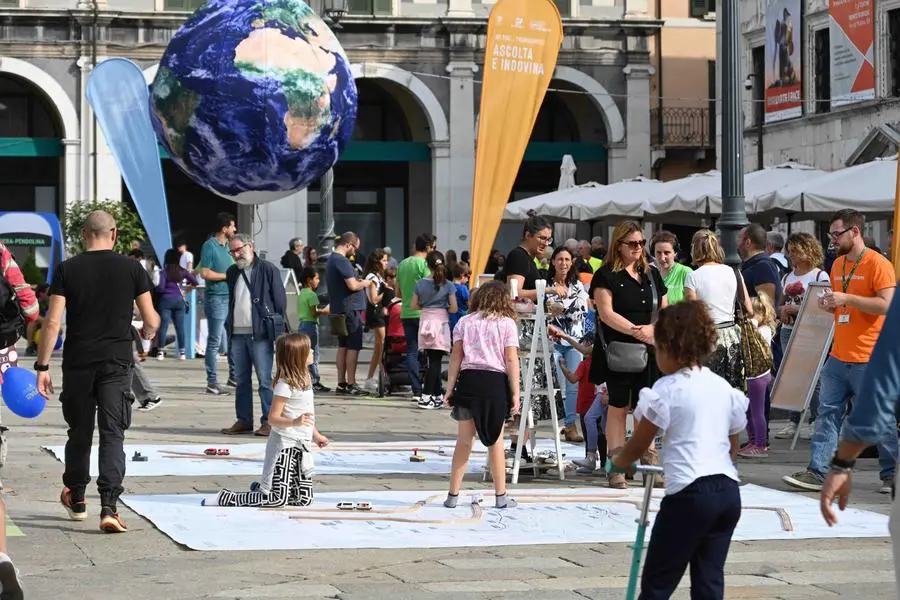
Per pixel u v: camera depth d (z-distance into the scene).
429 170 74.19
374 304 35.47
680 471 10.12
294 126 30.84
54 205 70.06
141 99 42.22
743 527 17.19
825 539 16.48
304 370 18.30
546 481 21.19
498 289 18.33
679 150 71.88
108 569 14.45
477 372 18.12
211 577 14.02
